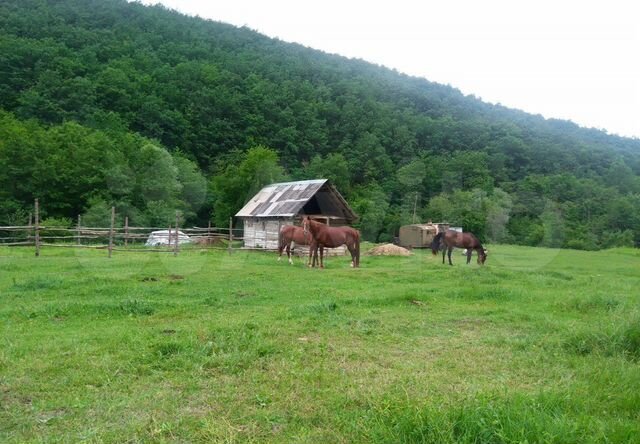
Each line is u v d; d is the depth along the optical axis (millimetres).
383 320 8781
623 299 11391
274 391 5027
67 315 8758
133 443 3863
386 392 4828
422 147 67562
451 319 9070
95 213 33094
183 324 8148
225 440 3873
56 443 3848
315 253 19984
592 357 6441
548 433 3586
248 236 30891
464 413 3904
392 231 41531
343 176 56562
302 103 80062
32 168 38281
